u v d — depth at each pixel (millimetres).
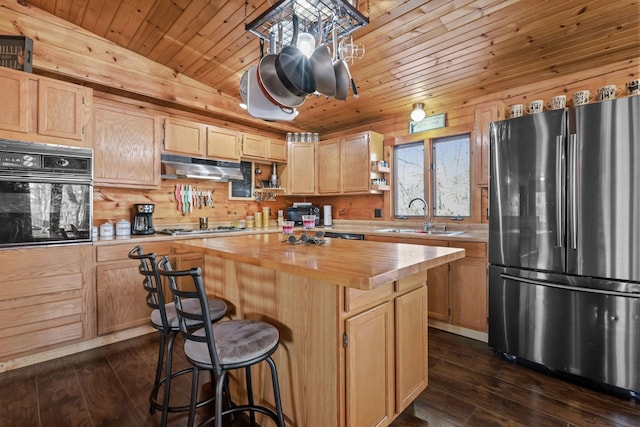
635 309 1793
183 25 2572
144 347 2559
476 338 2678
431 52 2629
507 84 2943
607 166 1865
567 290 2018
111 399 1833
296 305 1442
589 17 2053
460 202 3457
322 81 1643
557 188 2047
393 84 3199
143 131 3078
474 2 2059
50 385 1977
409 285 1672
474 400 1815
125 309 2684
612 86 2240
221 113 3729
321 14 1642
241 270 1800
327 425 1309
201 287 1116
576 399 1825
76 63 2705
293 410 1468
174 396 1881
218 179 3842
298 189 4449
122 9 2459
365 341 1355
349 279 1029
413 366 1690
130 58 3027
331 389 1284
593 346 1930
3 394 1875
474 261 2664
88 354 2424
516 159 2236
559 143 2033
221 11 2352
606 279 1889
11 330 2158
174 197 3617
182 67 3264
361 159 3947
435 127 3566
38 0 2445
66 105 2436
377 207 4168
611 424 1602
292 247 1793
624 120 1809
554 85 2742
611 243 1862
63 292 2373
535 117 2141
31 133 2270
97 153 2777
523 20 2150
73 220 2436
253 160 4246
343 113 4047
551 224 2078
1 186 2139
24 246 2221
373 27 2359
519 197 2227
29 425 1602
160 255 2912
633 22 2061
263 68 1581
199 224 3771
